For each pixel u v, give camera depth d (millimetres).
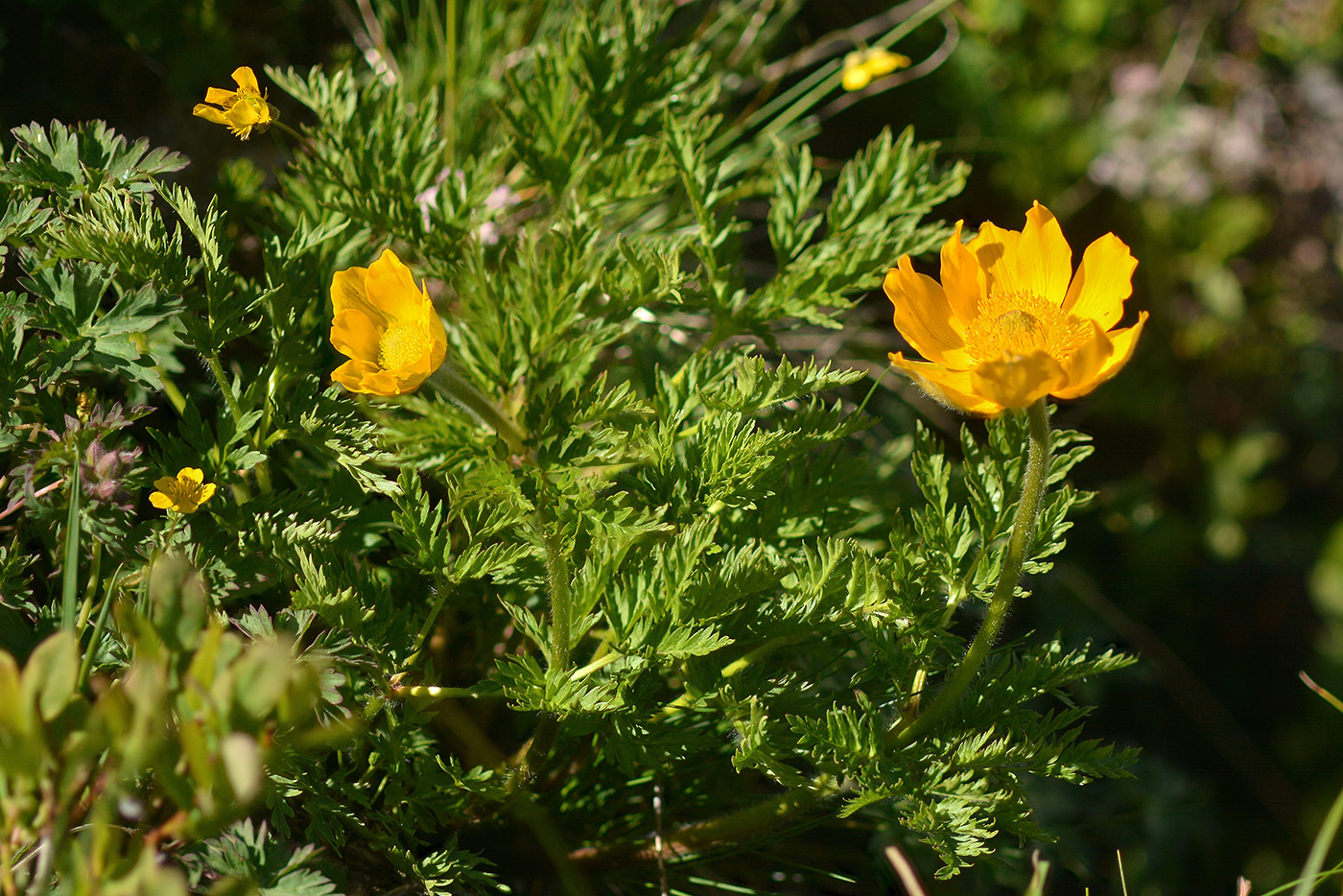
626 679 1245
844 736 1243
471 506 1277
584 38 1333
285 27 1435
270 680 1159
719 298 1313
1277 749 1871
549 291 1289
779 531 1301
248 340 1323
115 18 1386
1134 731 1774
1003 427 1271
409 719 1250
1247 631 1994
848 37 1527
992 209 1949
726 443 1261
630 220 1431
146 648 1169
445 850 1250
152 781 1217
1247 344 2197
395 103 1319
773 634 1264
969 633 1395
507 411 1297
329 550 1258
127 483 1247
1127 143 2049
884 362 1500
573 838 1310
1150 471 2139
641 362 1383
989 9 1943
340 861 1261
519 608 1253
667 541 1260
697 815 1317
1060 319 1240
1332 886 1345
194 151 1393
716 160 1441
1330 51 2189
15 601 1243
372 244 1340
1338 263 2205
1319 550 2094
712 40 1541
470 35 1429
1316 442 2203
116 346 1245
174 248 1266
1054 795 1450
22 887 1187
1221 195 2141
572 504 1254
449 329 1320
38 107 1378
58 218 1264
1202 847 1572
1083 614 1578
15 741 1162
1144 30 2102
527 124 1332
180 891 1148
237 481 1268
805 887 1348
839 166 1643
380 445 1271
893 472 1412
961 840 1237
